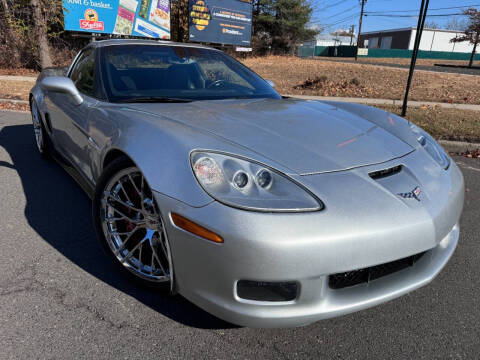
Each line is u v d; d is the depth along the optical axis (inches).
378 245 58.6
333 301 60.9
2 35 589.0
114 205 81.1
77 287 79.1
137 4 609.6
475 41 1456.7
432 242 64.2
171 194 61.3
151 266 75.4
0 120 248.2
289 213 56.8
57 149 137.2
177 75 109.3
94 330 67.4
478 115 292.7
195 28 748.0
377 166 70.7
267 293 59.4
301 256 55.1
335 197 60.4
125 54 112.3
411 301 79.7
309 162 66.8
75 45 647.1
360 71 701.9
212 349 64.4
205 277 59.7
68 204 120.5
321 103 109.8
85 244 96.5
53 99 129.5
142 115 80.1
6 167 154.0
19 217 110.2
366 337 68.7
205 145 65.4
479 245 103.8
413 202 64.9
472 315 75.5
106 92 97.9
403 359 63.9
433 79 598.5
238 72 124.2
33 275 82.6
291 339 67.6
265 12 1250.0
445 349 66.3
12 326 67.4
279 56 1248.8
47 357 61.0
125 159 73.4
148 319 70.8
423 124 250.2
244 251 54.9
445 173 78.4
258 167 62.5
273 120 83.0
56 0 522.0
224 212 56.4
